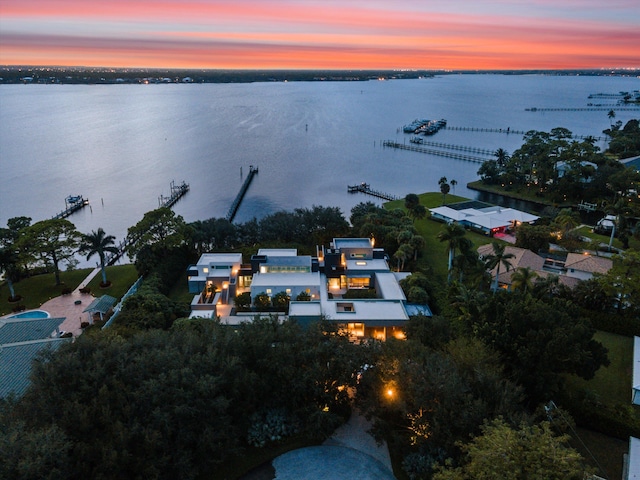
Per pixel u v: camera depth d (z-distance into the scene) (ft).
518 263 226.58
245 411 118.32
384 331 179.11
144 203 419.33
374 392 118.52
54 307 202.69
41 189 452.76
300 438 121.49
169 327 180.24
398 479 109.91
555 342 121.70
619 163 415.64
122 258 296.10
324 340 129.49
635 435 121.70
